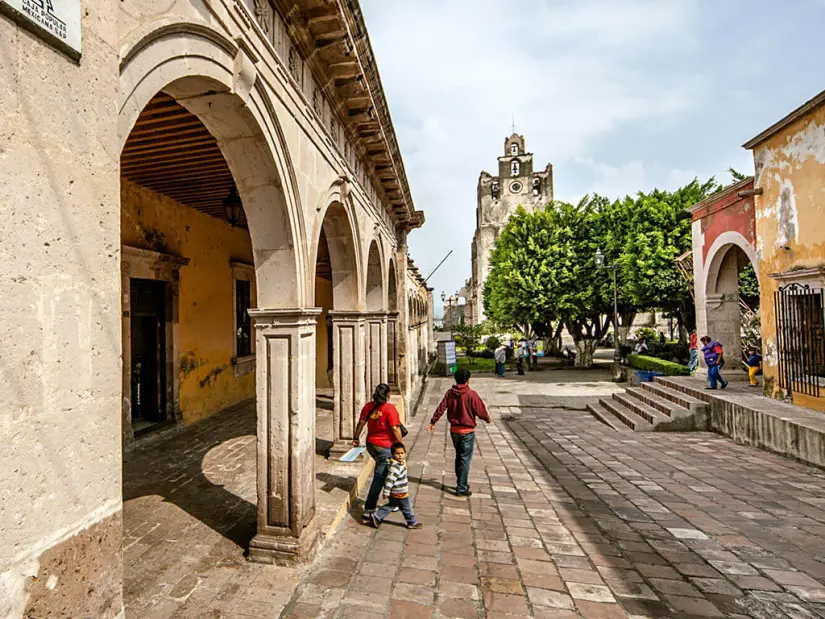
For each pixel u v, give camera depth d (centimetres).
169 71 226
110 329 173
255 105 322
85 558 159
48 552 144
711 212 1220
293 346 380
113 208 176
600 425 1096
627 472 702
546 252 2083
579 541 452
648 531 479
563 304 2020
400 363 1138
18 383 135
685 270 1438
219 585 342
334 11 388
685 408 1027
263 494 380
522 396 1502
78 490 156
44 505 143
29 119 141
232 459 630
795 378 871
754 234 1038
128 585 338
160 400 757
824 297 777
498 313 2400
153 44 212
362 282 700
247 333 1057
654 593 360
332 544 425
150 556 379
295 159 393
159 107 399
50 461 146
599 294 2039
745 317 1538
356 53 460
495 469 715
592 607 338
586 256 2045
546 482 650
